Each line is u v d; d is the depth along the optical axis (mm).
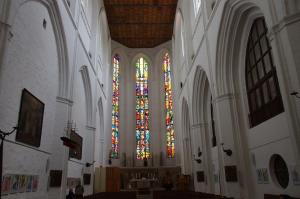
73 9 12961
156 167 25594
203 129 16594
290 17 6387
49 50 10312
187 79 19188
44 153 9750
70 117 11812
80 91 15438
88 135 17391
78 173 14922
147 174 25344
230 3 10516
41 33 9367
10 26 6375
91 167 17203
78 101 14859
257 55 10008
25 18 7945
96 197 12586
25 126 7941
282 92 6527
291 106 6277
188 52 18688
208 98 16406
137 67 29828
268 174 8922
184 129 22203
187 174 20703
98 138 21891
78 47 13781
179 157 24875
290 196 7250
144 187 22109
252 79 10445
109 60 27047
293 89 6234
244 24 10766
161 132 27422
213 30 12492
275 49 6758
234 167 10500
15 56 7316
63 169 10820
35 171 8820
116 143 26938
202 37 14625
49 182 10125
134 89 29000
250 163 10422
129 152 26797
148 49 29906
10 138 7023
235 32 11039
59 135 10922
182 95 22000
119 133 27312
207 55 13508
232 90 11477
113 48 28969
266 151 9055
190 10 18719
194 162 16844
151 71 29578
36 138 8836
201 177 15820
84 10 15633
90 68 17016
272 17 7020
